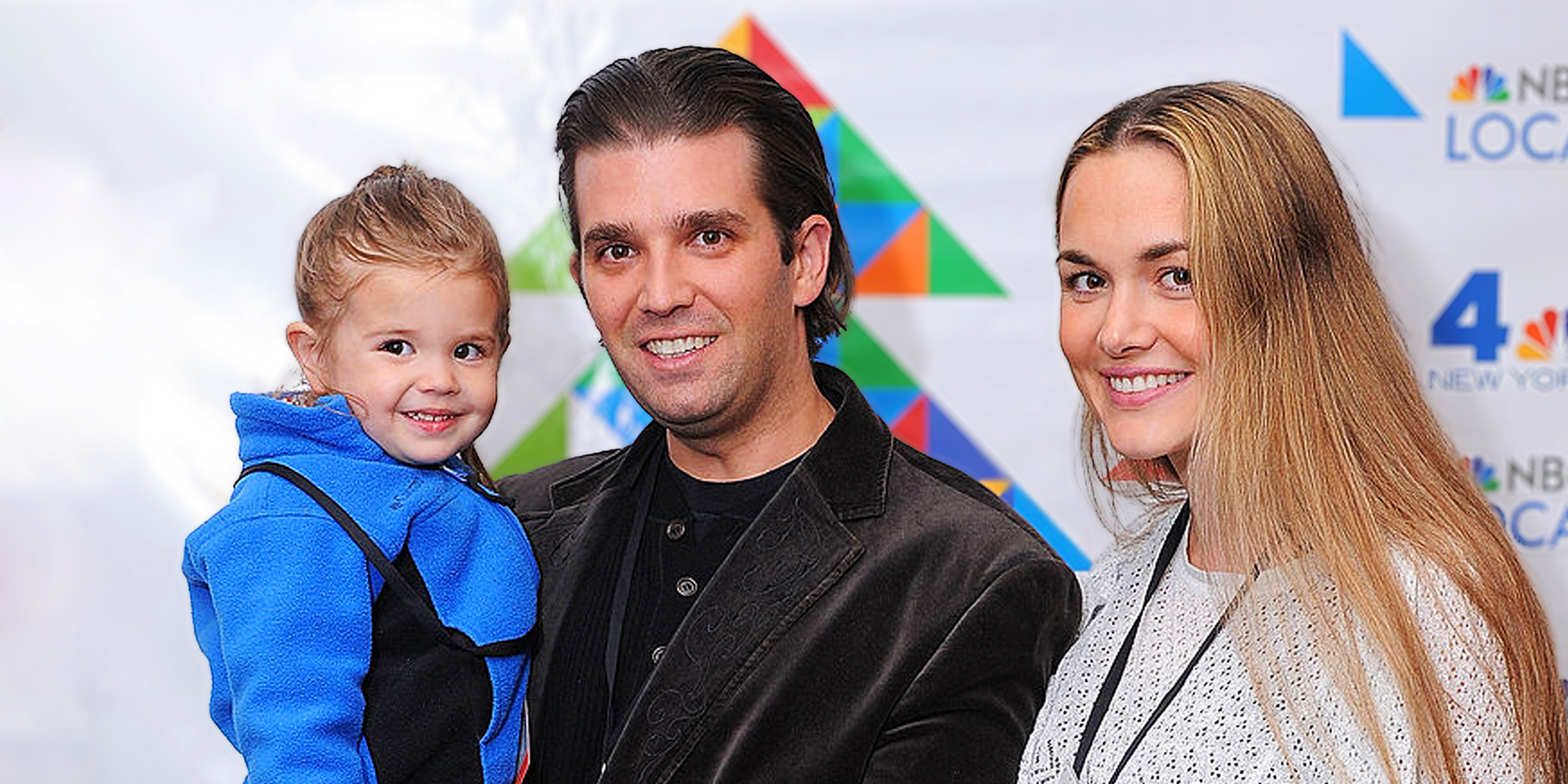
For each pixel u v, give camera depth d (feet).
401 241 4.60
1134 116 4.19
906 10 7.57
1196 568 4.33
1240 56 7.54
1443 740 3.61
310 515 4.41
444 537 4.67
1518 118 7.55
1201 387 4.10
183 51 7.53
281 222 7.57
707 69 4.87
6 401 7.52
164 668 7.62
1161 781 3.93
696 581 4.98
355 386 4.63
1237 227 3.96
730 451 5.11
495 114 7.62
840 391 5.29
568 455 7.72
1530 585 3.92
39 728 7.57
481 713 4.58
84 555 7.58
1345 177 7.57
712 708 4.63
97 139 7.52
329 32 7.57
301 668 4.26
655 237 4.75
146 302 7.57
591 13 7.60
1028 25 7.57
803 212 4.98
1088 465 5.20
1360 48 7.53
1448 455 4.12
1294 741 3.79
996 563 4.77
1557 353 7.61
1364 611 3.73
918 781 4.53
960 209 7.63
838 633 4.68
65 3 7.48
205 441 7.60
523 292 7.68
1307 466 3.95
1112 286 4.18
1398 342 4.18
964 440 7.70
